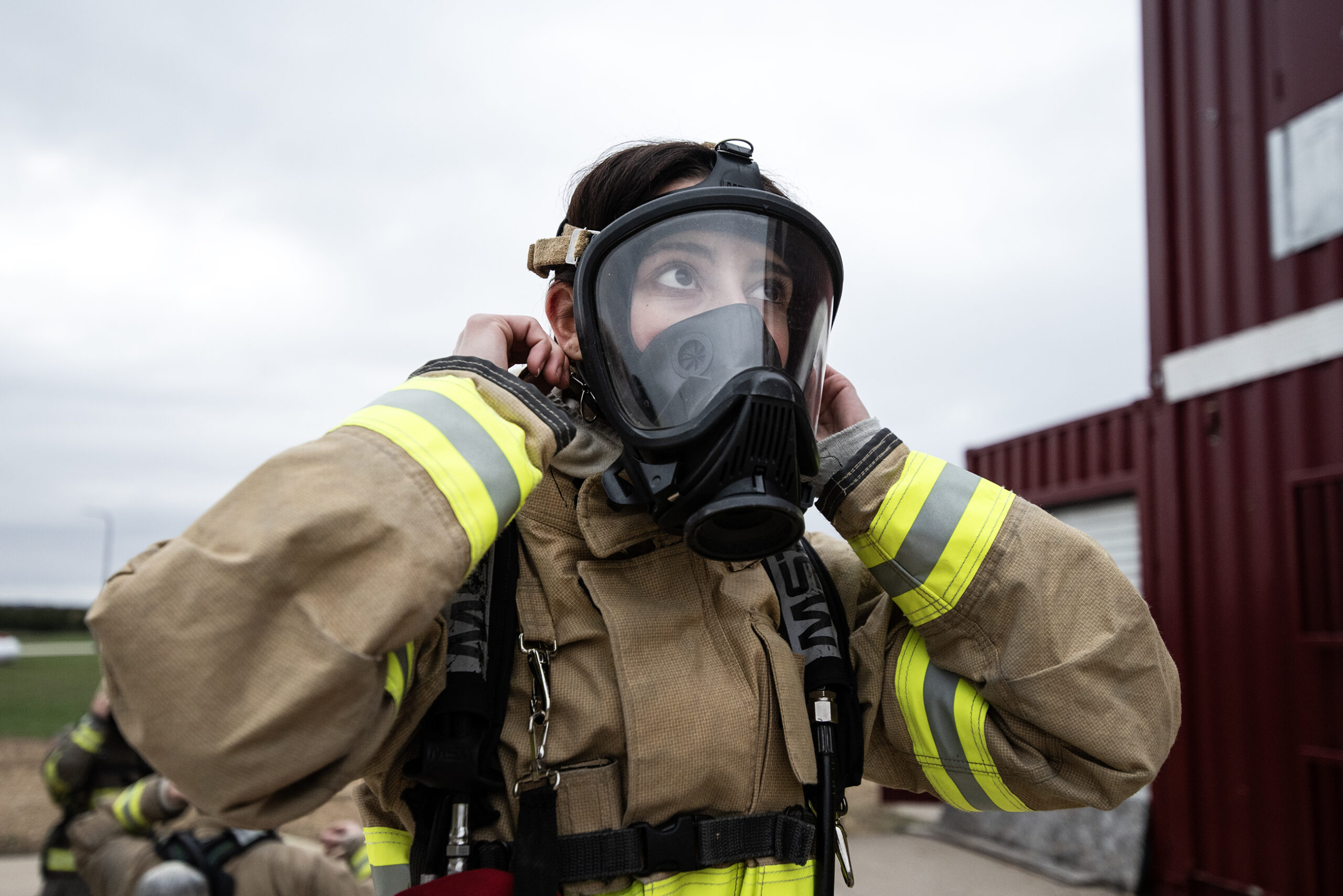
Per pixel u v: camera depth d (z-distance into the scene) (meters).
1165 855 4.82
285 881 2.44
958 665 1.09
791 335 1.03
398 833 1.04
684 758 0.91
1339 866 3.87
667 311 0.99
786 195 1.35
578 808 0.89
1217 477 4.66
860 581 1.28
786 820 0.96
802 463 0.96
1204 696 4.62
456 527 0.81
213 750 0.73
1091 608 1.05
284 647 0.74
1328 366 4.11
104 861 2.72
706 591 1.03
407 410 0.87
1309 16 4.29
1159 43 5.14
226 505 0.78
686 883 0.92
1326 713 3.99
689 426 0.91
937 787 1.18
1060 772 1.07
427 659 0.89
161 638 0.73
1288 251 4.32
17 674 19.72
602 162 1.19
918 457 1.12
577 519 1.01
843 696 1.07
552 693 0.92
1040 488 6.92
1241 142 4.61
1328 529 4.04
